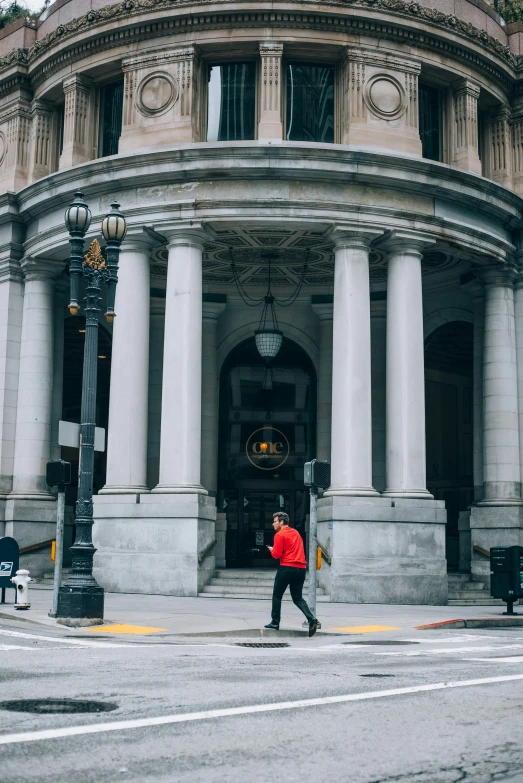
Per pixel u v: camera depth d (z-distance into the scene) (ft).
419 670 38.96
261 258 104.63
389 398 88.43
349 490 83.87
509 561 71.82
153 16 89.30
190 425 85.15
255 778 21.11
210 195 87.20
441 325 110.42
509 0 124.36
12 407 100.12
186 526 83.10
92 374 60.64
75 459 111.65
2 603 67.31
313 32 89.20
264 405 115.75
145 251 90.12
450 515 110.22
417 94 92.02
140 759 22.58
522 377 98.43
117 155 88.69
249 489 114.01
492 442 97.14
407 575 83.30
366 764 22.59
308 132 91.76
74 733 25.08
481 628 65.16
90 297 61.26
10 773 20.89
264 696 31.42
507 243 97.25
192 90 89.30
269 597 82.02
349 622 63.31
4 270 101.60
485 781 21.21
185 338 86.17
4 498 98.17
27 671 36.73
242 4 87.61
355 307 86.74
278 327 115.65
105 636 52.54
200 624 58.44
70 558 103.60
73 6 98.32
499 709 29.58
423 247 90.74
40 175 101.14
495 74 98.17
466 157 94.79
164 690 32.35
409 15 90.33
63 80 96.84
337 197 87.45
